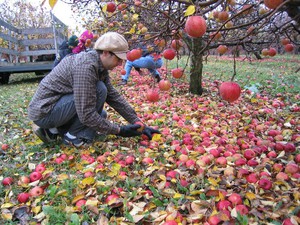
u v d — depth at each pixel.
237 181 2.26
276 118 3.96
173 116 4.02
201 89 5.81
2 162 2.88
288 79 7.92
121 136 3.08
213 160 2.63
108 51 2.73
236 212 1.81
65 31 11.88
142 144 3.08
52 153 3.04
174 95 5.71
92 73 2.72
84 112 2.74
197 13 1.63
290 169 2.37
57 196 2.17
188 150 2.86
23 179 2.43
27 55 10.47
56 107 2.94
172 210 1.92
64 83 2.91
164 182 2.27
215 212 1.81
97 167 2.55
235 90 1.60
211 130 3.48
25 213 2.07
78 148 3.09
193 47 4.83
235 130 3.49
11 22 22.75
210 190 2.10
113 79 8.29
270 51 2.28
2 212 2.06
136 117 3.33
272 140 3.16
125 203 1.96
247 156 2.67
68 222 1.87
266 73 9.44
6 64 9.23
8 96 6.70
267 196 2.07
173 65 11.24
